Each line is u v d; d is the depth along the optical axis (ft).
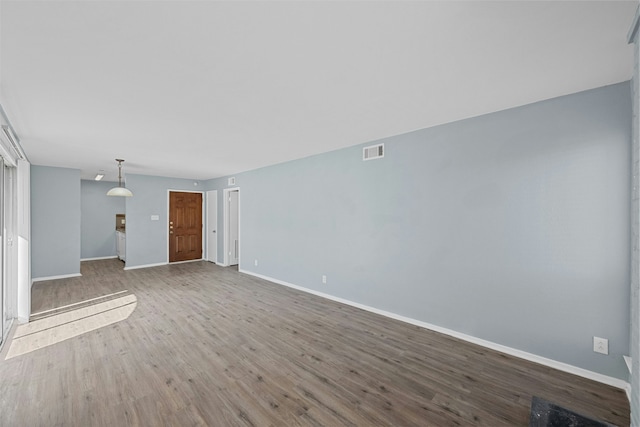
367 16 4.65
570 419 5.74
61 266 18.90
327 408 6.37
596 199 7.36
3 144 8.57
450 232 10.03
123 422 5.90
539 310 8.20
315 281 15.24
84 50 5.53
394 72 6.57
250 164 17.99
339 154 13.83
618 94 7.09
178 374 7.68
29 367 8.00
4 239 10.81
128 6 4.33
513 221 8.65
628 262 6.98
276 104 8.35
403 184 11.37
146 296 14.90
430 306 10.60
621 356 7.03
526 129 8.41
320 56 5.87
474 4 4.37
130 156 15.35
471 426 5.86
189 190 25.23
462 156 9.72
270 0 4.25
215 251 24.63
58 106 8.27
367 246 12.69
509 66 6.31
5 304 11.07
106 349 9.08
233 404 6.48
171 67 6.23
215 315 12.13
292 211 16.62
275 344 9.46
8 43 5.24
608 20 4.76
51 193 18.49
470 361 8.34
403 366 8.10
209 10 4.45
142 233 22.67
